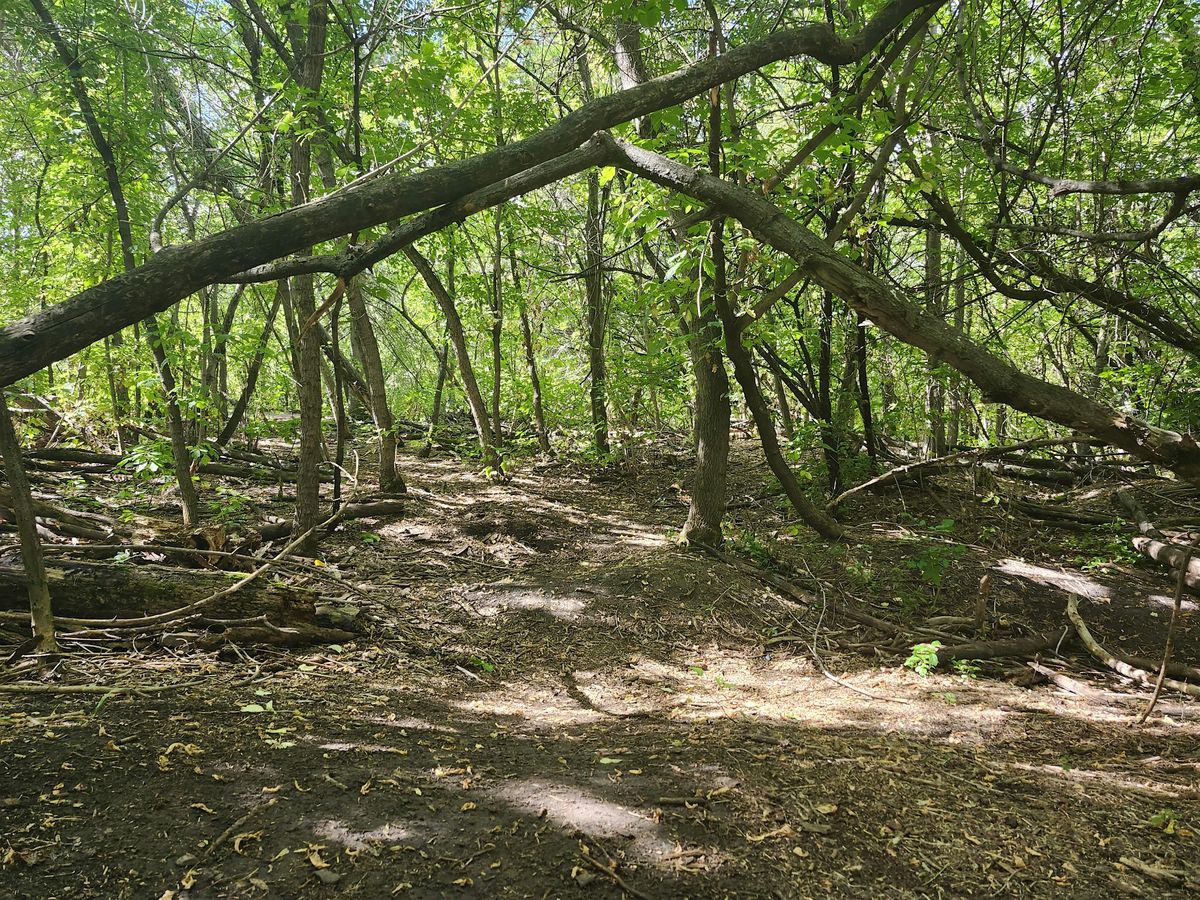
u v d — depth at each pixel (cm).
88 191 810
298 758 322
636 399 1314
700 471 777
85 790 276
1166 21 707
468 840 268
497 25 751
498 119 894
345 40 809
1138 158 782
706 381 772
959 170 834
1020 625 651
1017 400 341
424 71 746
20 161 1029
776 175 509
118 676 396
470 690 486
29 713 336
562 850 265
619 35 824
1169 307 832
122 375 836
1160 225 575
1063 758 411
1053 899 258
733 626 630
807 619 651
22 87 802
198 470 979
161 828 260
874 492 989
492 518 884
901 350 982
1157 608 671
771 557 756
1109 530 866
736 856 268
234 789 289
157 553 566
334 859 251
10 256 968
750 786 325
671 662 573
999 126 645
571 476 1210
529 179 371
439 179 328
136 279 268
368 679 466
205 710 363
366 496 912
